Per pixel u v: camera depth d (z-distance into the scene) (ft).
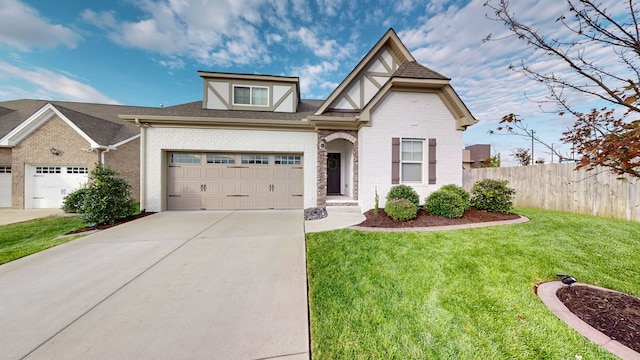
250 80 37.70
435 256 14.29
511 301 9.82
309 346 7.64
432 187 28.76
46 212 32.76
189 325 8.58
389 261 13.79
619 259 13.66
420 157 29.22
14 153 35.14
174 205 31.30
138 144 43.50
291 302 10.05
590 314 8.79
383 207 28.32
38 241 18.57
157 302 10.01
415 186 28.73
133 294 10.63
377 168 28.35
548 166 29.96
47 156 35.83
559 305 9.43
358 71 33.50
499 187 24.86
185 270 13.09
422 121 28.71
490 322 8.59
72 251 15.99
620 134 6.77
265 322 8.76
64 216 29.63
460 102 27.73
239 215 28.19
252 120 30.53
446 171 28.99
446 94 28.37
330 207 29.68
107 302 10.00
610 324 8.17
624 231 18.80
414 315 9.07
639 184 22.38
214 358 7.13
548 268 12.71
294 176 33.06
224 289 11.07
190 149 30.83
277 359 7.12
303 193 32.73
